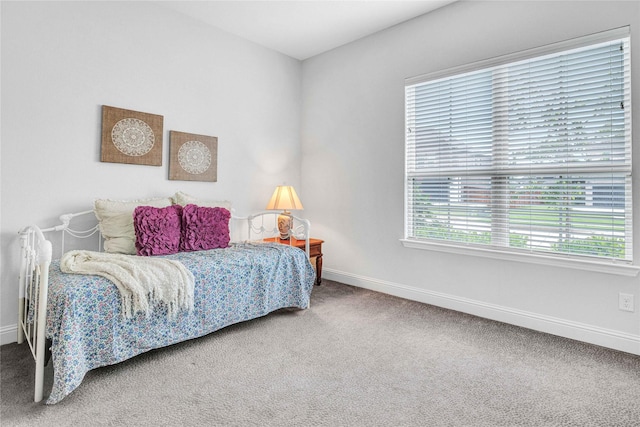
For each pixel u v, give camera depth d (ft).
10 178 7.13
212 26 10.39
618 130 6.75
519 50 7.87
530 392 5.32
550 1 7.43
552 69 7.50
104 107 8.29
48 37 7.49
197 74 10.09
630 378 5.73
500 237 8.37
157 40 9.22
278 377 5.74
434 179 9.55
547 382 5.60
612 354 6.59
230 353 6.60
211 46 10.39
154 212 7.98
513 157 8.11
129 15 8.70
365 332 7.65
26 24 7.22
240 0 9.04
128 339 5.82
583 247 7.23
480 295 8.70
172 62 9.53
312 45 11.73
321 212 12.51
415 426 4.53
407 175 10.16
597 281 7.02
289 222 11.08
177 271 6.44
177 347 6.84
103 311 5.50
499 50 8.18
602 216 6.98
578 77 7.18
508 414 4.78
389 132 10.43
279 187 11.30
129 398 5.12
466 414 4.78
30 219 7.38
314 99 12.66
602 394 5.26
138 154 8.86
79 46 7.93
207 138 10.31
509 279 8.21
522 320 8.00
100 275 5.74
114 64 8.47
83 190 8.08
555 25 7.37
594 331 7.06
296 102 12.98
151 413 4.78
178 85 9.68
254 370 5.97
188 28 9.85
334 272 12.14
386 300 9.98
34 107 7.36
